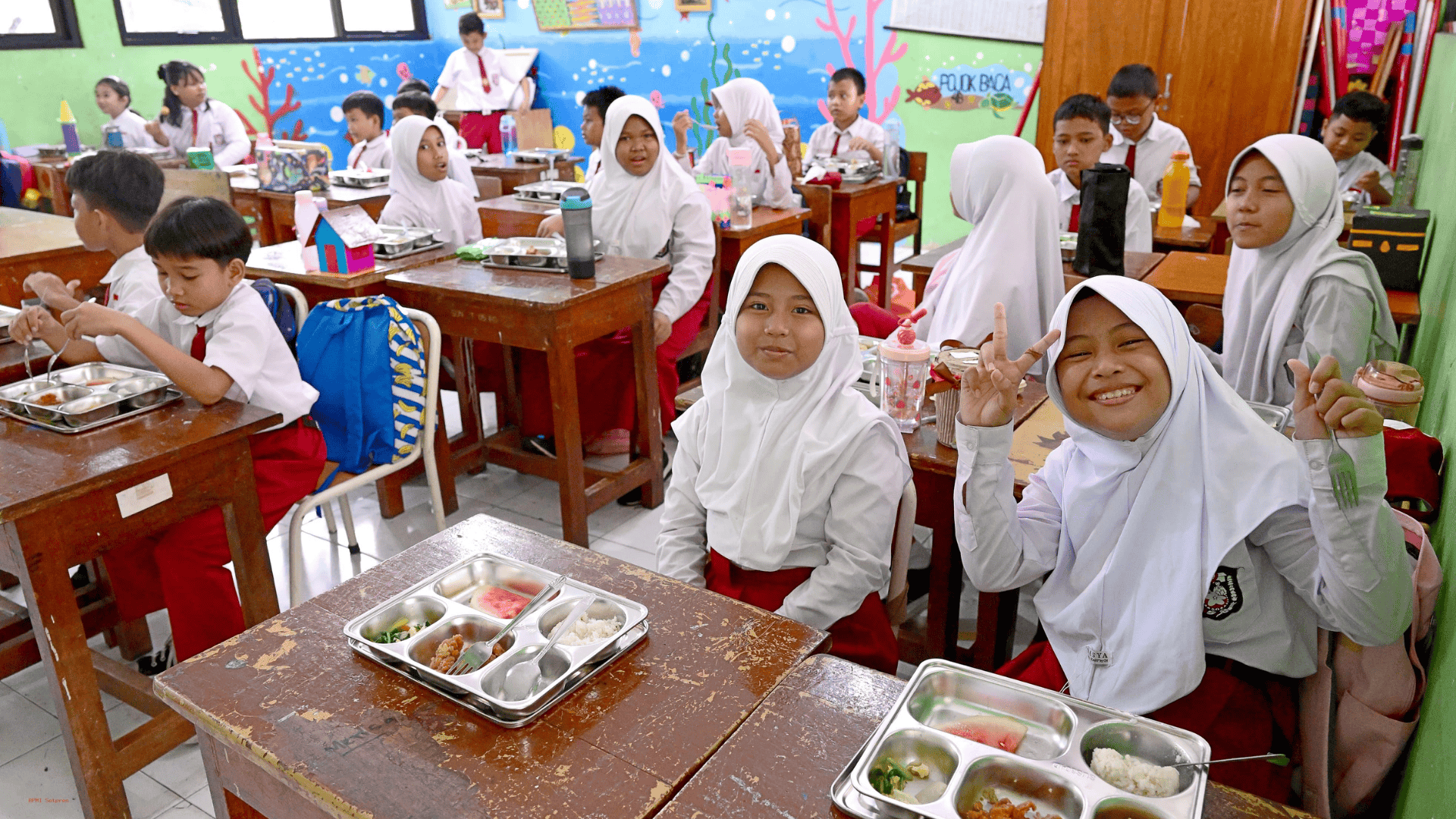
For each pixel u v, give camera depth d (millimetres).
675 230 3318
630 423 3086
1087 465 1295
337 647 1112
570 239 2604
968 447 1253
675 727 965
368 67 7527
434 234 3229
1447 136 2545
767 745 937
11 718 2002
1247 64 4750
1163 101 4984
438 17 7863
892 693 1016
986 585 1355
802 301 1424
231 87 6727
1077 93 5234
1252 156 2031
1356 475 987
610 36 7074
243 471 1791
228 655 1098
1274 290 2098
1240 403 1207
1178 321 1176
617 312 2684
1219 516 1158
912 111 5957
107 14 6016
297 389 2051
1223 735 1199
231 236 1902
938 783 906
